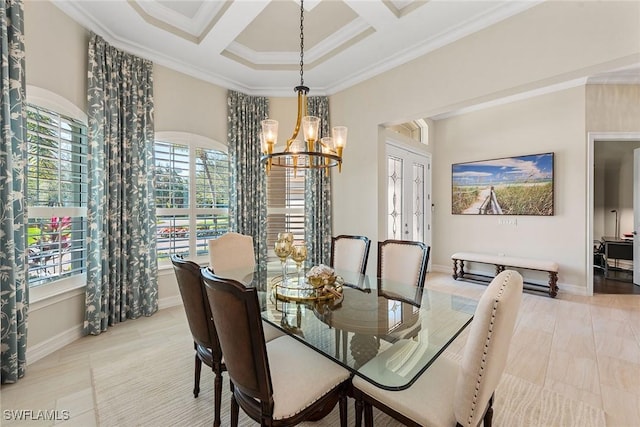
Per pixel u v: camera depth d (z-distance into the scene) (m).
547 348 2.63
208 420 1.75
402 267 2.63
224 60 3.60
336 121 4.33
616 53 2.14
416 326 1.73
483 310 1.05
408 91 3.42
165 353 2.53
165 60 3.53
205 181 4.02
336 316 1.86
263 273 2.83
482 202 5.19
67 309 2.71
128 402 1.90
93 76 2.85
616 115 4.09
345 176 4.22
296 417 1.29
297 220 4.52
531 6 2.49
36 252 2.47
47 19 2.49
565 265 4.35
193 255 3.89
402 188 5.06
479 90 2.81
